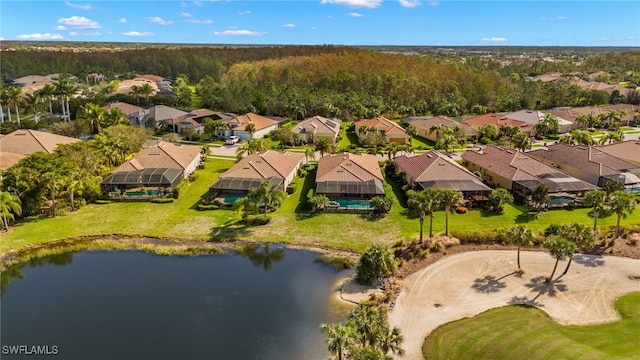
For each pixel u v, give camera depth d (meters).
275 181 67.38
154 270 46.94
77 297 41.62
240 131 112.94
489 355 32.53
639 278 43.38
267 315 38.56
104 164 79.94
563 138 98.19
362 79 157.88
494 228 54.56
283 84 162.00
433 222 56.97
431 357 32.88
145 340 35.22
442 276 44.34
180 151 82.75
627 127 128.25
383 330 29.92
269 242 53.16
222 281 44.50
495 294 40.91
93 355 33.44
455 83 158.88
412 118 130.00
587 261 46.94
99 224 58.34
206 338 35.44
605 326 35.94
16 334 36.06
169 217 60.62
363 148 101.19
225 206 63.59
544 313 37.81
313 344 34.72
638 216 58.12
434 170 68.94
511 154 74.94
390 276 44.53
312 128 108.62
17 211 55.91
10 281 44.78
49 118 121.75
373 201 60.16
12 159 74.38
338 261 48.09
